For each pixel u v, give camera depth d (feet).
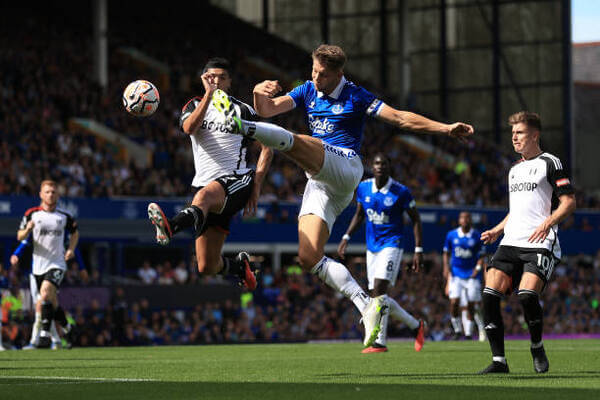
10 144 97.14
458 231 66.28
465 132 26.50
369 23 192.85
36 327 51.57
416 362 34.06
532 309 27.07
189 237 111.75
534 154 27.61
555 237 27.35
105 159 105.91
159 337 82.48
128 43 156.97
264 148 30.94
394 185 44.34
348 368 30.63
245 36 186.80
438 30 188.96
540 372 27.50
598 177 222.69
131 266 108.68
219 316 90.48
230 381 24.59
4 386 22.91
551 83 179.73
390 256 44.37
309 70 179.73
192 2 185.68
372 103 28.02
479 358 36.83
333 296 102.47
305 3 197.77
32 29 144.77
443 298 110.32
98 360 37.42
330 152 27.07
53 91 117.29
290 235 109.70
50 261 49.32
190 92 144.77
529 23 181.68
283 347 54.34
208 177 30.83
